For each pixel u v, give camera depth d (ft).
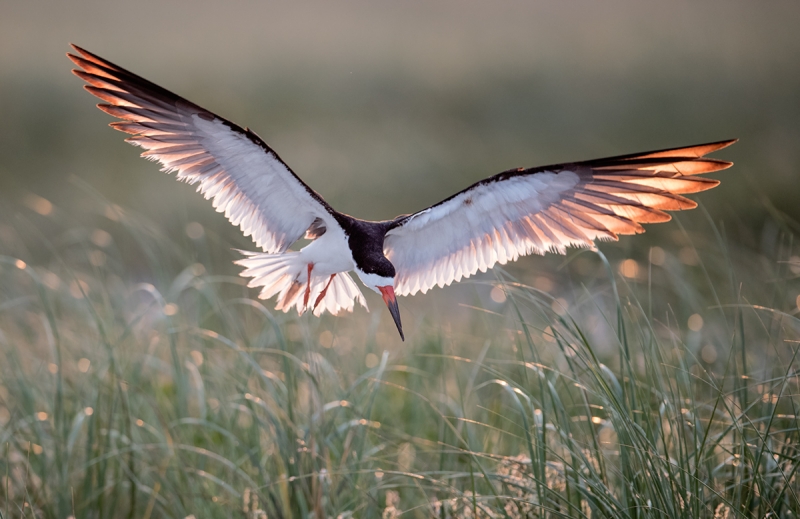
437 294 56.85
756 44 119.24
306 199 31.50
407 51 118.93
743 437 28.04
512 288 38.37
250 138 29.84
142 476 34.55
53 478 33.22
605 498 26.66
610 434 35.68
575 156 85.25
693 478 27.35
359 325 48.44
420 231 33.17
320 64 110.01
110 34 125.59
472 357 42.93
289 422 32.58
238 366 37.78
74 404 35.55
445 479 31.89
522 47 121.90
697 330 40.75
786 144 85.10
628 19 139.85
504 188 31.42
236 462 34.14
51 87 95.61
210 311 42.63
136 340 41.24
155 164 78.95
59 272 53.93
